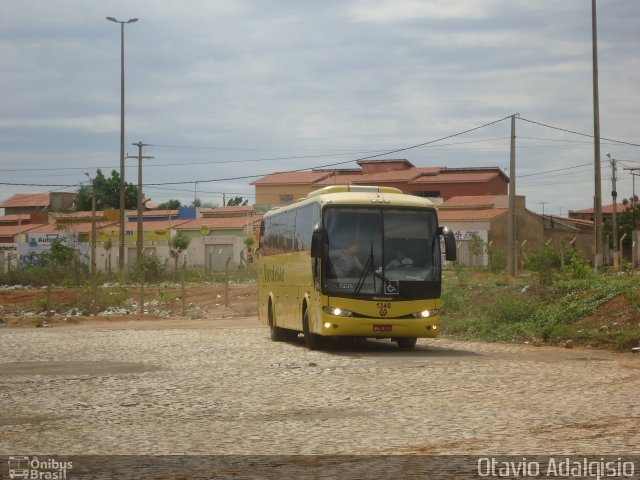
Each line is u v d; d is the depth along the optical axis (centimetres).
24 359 2239
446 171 10262
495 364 1953
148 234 9531
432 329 2291
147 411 1359
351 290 2262
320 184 10681
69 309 4606
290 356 2231
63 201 11806
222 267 9181
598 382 1620
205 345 2627
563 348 2356
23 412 1368
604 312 2564
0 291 5503
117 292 4978
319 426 1201
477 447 1036
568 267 3594
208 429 1193
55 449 1066
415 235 2314
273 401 1443
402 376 1756
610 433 1117
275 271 2884
